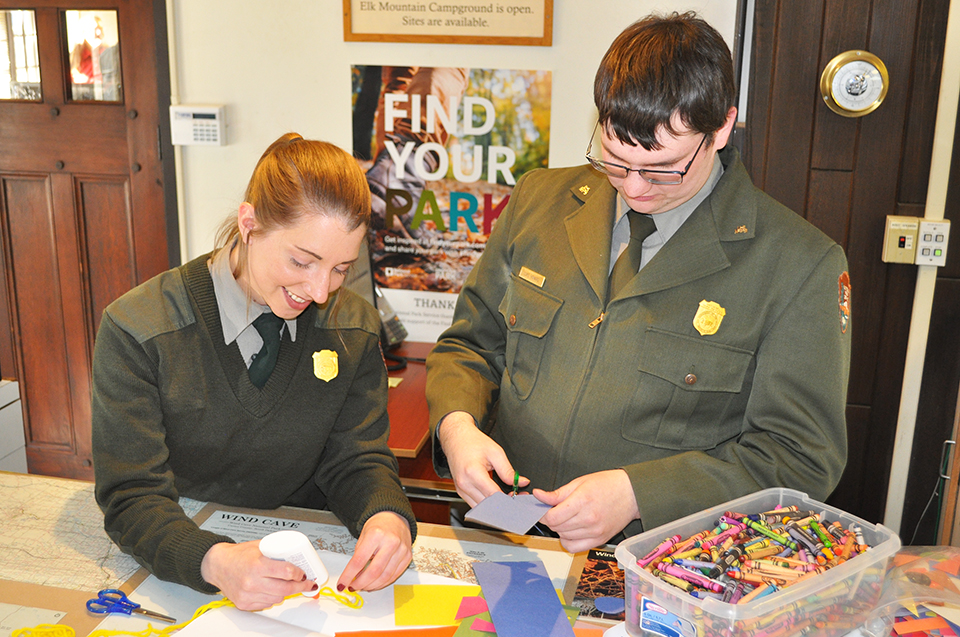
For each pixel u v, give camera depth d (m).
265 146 2.61
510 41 2.37
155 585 1.06
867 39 2.13
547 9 2.33
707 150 1.11
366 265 2.31
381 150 2.54
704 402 1.24
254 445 1.22
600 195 1.37
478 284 1.51
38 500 1.30
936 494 2.31
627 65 1.05
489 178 2.50
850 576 0.92
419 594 1.05
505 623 0.97
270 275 1.08
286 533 0.99
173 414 1.16
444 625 0.99
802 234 1.22
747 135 2.26
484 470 1.16
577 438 1.28
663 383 1.24
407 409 2.05
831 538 1.00
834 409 1.18
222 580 0.98
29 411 3.07
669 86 1.02
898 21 2.10
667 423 1.25
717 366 1.23
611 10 2.31
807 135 2.22
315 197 1.02
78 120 2.74
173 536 1.03
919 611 0.99
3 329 2.99
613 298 1.28
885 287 2.27
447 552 1.17
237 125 2.61
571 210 1.40
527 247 1.42
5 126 2.79
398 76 2.47
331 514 1.27
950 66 2.07
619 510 1.12
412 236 2.59
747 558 0.96
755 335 1.22
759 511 1.10
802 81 2.19
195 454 1.21
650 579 0.90
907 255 2.18
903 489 2.33
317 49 2.50
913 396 2.27
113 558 1.13
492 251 1.51
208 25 2.54
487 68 2.42
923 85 2.12
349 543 1.18
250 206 1.08
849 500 2.42
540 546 1.19
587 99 2.39
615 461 1.27
